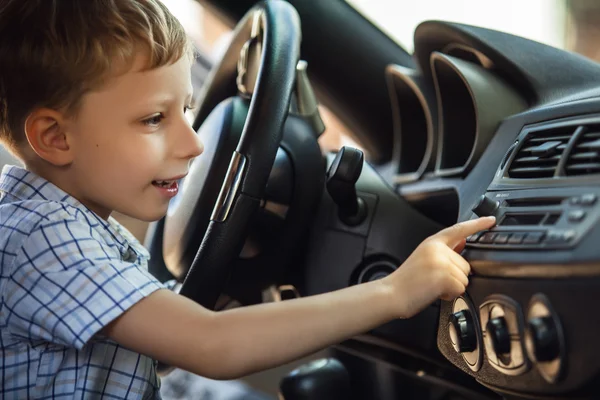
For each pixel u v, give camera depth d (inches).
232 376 29.7
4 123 33.6
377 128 61.4
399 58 60.1
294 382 46.4
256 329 29.5
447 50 45.1
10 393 31.5
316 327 29.7
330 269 43.3
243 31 46.9
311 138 42.7
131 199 32.8
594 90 33.9
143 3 33.1
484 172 35.9
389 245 42.1
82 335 29.3
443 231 31.4
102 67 31.0
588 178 27.6
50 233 30.7
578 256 25.1
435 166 45.4
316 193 42.4
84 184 33.1
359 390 50.1
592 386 25.2
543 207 28.2
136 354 34.5
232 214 35.8
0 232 31.6
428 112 46.3
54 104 31.6
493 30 42.1
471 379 43.6
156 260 48.9
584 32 56.8
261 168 35.8
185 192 43.1
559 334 25.7
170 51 32.1
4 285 30.8
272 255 42.4
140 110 31.7
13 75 32.2
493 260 28.8
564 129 31.3
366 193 43.3
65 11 31.7
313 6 58.8
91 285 29.8
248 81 43.3
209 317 29.8
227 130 41.4
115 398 33.6
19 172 34.5
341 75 60.3
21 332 30.8
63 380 32.2
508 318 28.1
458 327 30.7
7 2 32.7
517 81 39.6
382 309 30.0
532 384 27.2
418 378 47.8
